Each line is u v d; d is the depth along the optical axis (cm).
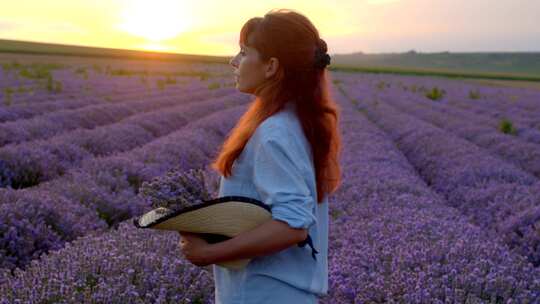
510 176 930
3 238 442
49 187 658
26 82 2797
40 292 294
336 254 430
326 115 160
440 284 344
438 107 2742
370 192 708
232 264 156
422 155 1237
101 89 2717
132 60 8206
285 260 159
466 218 641
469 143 1355
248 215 150
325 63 158
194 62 9344
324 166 166
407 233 467
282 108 155
